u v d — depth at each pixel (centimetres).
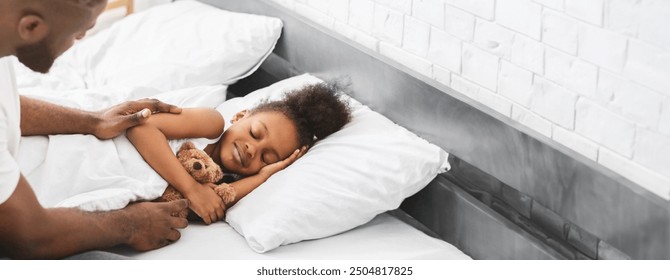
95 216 148
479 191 173
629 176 141
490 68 166
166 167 162
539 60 154
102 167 158
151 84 201
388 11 190
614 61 139
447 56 176
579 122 149
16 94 142
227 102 199
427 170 163
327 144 173
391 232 165
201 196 163
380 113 187
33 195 139
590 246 151
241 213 161
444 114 169
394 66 181
